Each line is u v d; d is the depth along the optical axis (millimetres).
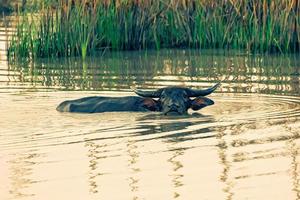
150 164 26406
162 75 45969
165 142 29234
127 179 24859
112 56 55344
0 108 35656
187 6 58656
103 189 23953
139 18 58406
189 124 32344
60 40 55875
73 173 25516
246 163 26281
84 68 49781
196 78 44562
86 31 56062
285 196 23000
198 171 25547
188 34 58469
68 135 30375
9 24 65312
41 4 56750
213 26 57812
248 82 42875
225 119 33062
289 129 30875
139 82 43375
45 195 23438
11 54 55781
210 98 38000
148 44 58656
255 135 30047
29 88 41656
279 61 51281
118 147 28578
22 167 26156
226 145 28641
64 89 41156
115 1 58062
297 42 55281
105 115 34312
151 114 34656
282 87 41000
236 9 56812
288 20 55156
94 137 30047
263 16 55469
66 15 56062
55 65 51531
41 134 30453
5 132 30750
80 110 34844
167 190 23734
